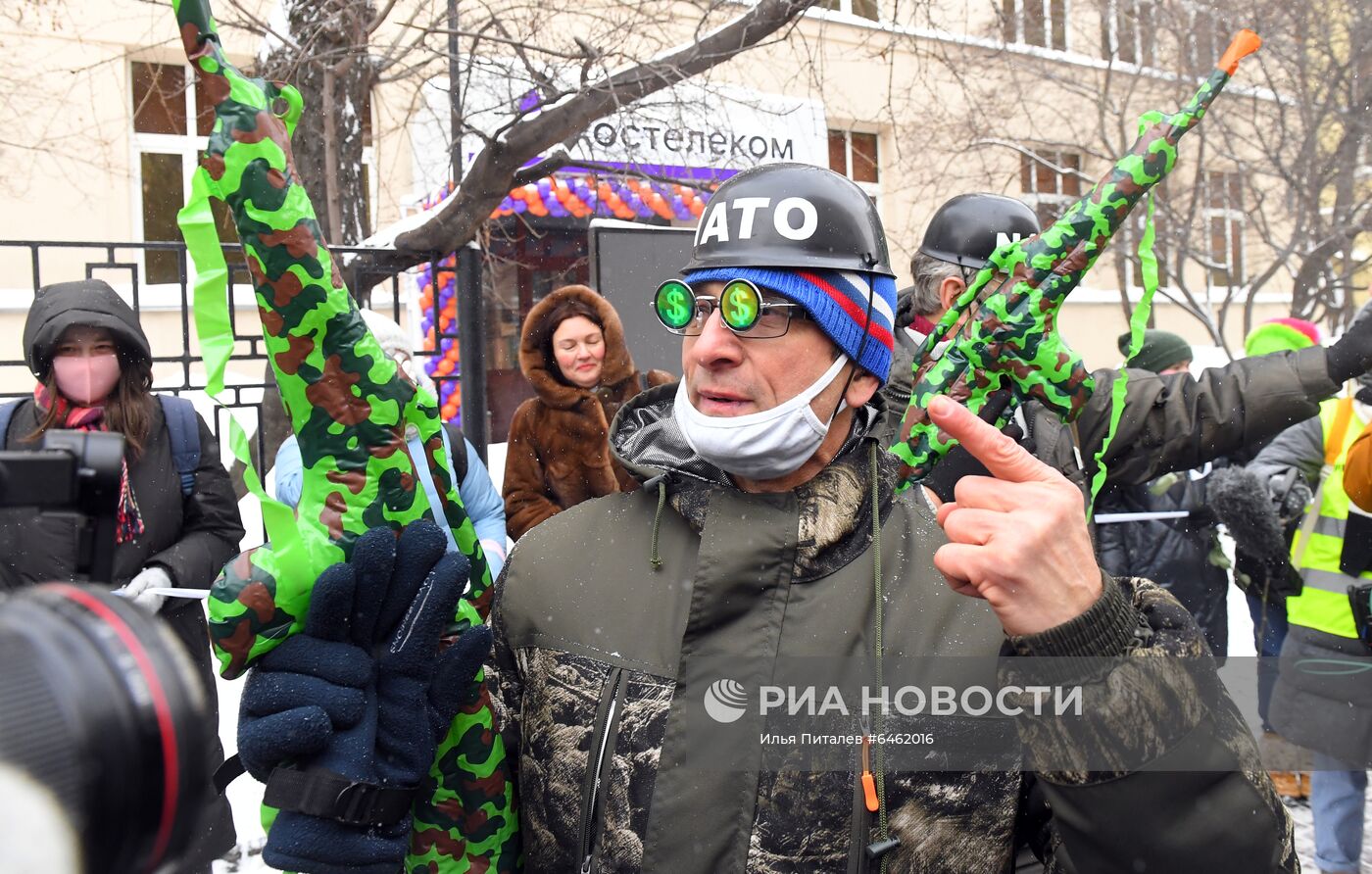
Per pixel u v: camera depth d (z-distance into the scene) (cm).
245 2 641
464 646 106
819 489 112
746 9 539
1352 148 914
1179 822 84
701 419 113
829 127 1029
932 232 237
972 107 908
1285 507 316
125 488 238
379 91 641
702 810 104
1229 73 95
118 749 48
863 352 113
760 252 111
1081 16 999
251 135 93
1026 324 97
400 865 103
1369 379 291
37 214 757
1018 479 86
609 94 455
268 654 100
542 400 342
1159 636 89
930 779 103
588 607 118
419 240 462
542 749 116
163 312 772
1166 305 1330
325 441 101
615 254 441
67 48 748
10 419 244
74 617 52
